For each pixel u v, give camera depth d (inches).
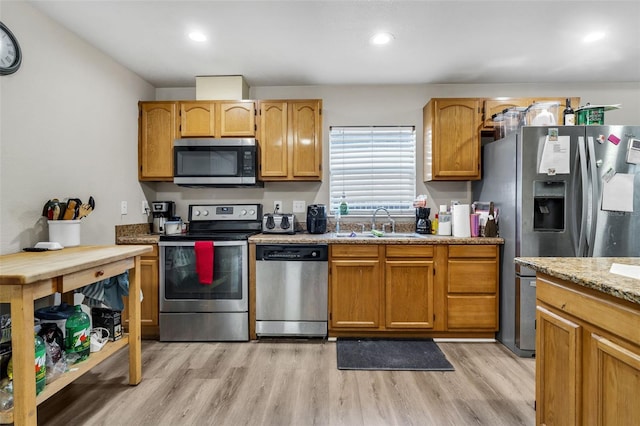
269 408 67.9
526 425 62.3
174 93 128.3
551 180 89.9
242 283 102.4
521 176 91.2
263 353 94.1
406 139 126.8
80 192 90.7
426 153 121.6
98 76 97.5
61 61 84.0
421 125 126.1
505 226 99.3
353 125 127.3
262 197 127.5
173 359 90.4
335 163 127.8
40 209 78.2
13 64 70.8
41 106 78.4
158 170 116.9
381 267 101.8
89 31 87.1
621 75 117.5
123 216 109.0
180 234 110.8
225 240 102.3
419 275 101.6
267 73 115.6
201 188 128.1
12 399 52.7
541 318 51.3
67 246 77.8
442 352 94.6
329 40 92.8
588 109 93.7
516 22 83.5
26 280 47.8
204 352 95.0
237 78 117.5
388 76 118.3
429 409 67.4
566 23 84.0
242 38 91.5
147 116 116.6
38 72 77.5
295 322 102.8
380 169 127.5
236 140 111.7
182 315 102.8
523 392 73.8
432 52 100.0
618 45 95.4
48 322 65.4
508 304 97.3
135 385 76.6
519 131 92.0
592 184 88.0
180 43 94.1
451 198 126.0
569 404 44.1
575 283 43.4
